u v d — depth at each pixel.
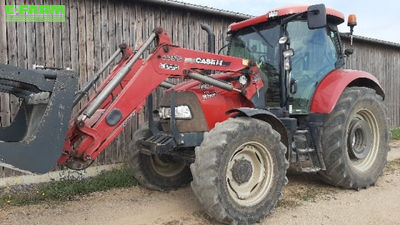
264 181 3.48
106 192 4.39
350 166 4.27
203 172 3.10
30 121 2.98
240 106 4.05
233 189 3.35
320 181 4.73
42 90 2.60
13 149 2.44
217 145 3.12
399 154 6.49
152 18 5.70
